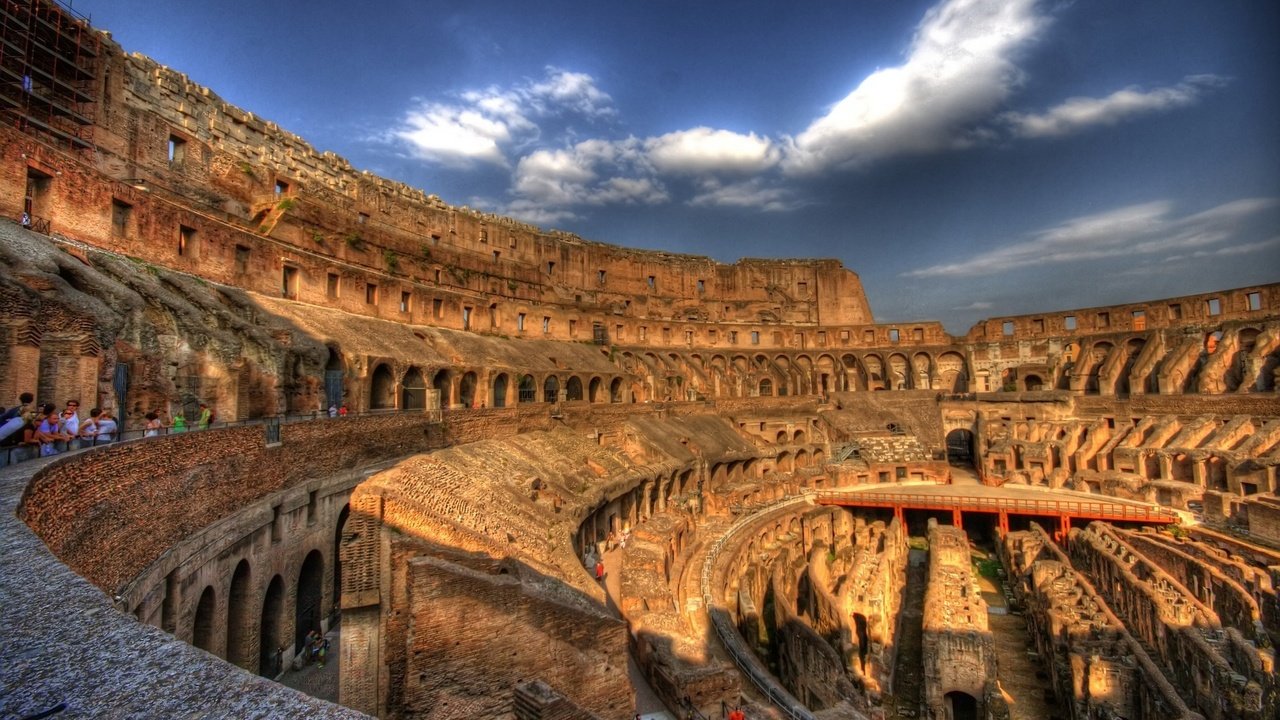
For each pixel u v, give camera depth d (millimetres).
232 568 25312
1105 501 67250
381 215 73750
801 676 32625
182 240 39406
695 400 87438
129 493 18906
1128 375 90812
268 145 62719
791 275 124625
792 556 58125
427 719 19469
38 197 30203
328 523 33562
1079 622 36031
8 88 37406
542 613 21953
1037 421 85875
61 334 23172
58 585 8320
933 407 97188
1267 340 75688
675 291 117250
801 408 98438
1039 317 102125
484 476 38188
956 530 56344
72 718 5258
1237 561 45438
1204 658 31109
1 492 12914
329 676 29469
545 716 17328
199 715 5496
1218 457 63125
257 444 27500
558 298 92000
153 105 50469
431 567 20469
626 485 53719
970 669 32406
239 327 35344
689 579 42219
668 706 25266
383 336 53906
